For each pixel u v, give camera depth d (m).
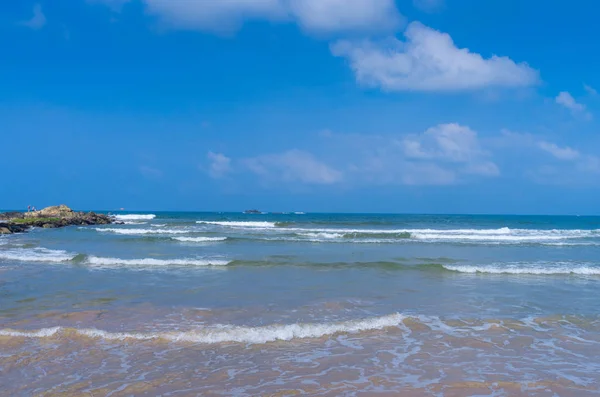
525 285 13.73
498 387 5.91
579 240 32.53
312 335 8.16
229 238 29.42
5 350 7.19
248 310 10.06
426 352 7.33
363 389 5.81
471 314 9.92
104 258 18.11
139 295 11.66
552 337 8.23
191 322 8.97
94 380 6.03
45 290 12.20
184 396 5.57
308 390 5.77
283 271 16.05
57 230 40.31
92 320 9.05
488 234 38.16
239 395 5.61
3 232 35.62
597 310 10.44
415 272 16.00
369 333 8.36
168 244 26.39
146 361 6.77
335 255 21.19
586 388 5.91
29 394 5.57
